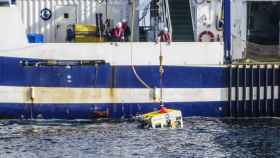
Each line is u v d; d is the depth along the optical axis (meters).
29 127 72.19
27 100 74.00
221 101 76.19
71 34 78.75
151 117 72.56
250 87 76.56
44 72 73.94
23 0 79.62
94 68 74.25
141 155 63.41
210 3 79.94
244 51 81.56
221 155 63.62
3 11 73.50
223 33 77.38
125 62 74.62
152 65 74.88
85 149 65.06
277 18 85.75
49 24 80.06
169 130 71.88
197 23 79.88
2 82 73.69
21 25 73.69
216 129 72.19
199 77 75.56
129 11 80.31
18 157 62.62
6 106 73.94
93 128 72.12
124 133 70.38
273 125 74.06
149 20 79.56
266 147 65.94
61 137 68.75
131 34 77.25
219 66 75.81
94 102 74.56
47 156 62.94
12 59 73.69
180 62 75.31
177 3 79.94
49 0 79.94
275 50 84.94
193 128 72.56
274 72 76.88
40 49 73.88
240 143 67.25
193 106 75.75
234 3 81.38
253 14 86.56
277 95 77.12
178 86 75.31
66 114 74.56
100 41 77.44
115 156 63.06
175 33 79.06
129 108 74.88
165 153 64.12
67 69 74.06
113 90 74.62
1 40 73.56
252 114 76.88
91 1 80.12
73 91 74.31
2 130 70.88
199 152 64.44
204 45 75.56
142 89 74.88
